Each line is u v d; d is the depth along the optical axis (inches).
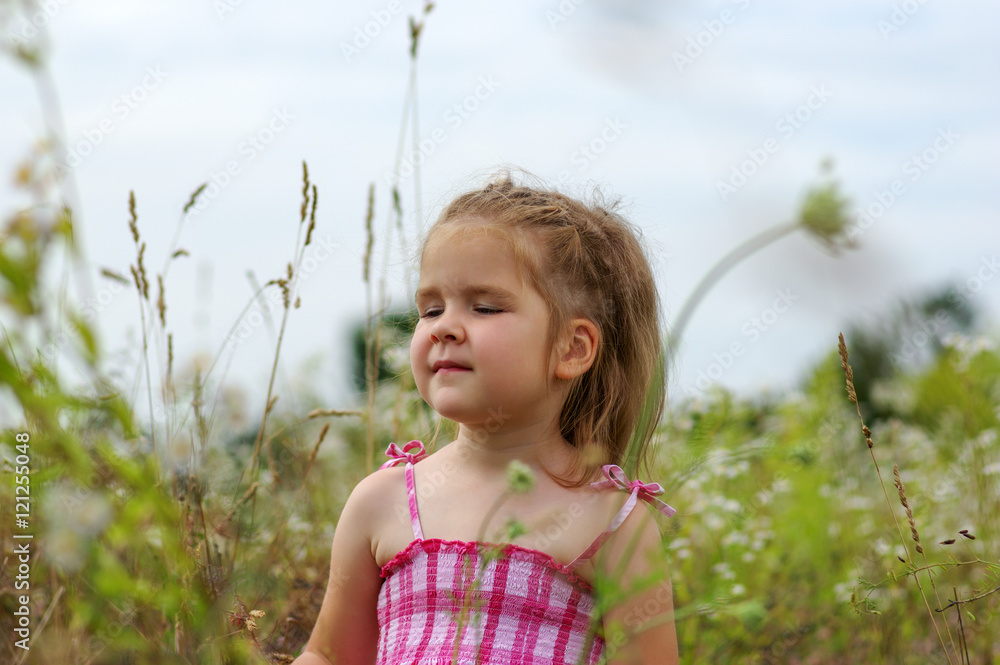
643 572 64.8
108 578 43.7
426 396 67.8
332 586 73.6
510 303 66.3
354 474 125.3
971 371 144.7
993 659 96.8
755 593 112.7
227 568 68.9
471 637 64.6
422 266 70.0
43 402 34.1
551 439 69.8
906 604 106.0
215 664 50.8
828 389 144.5
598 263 73.7
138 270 71.2
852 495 132.2
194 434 76.5
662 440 102.8
